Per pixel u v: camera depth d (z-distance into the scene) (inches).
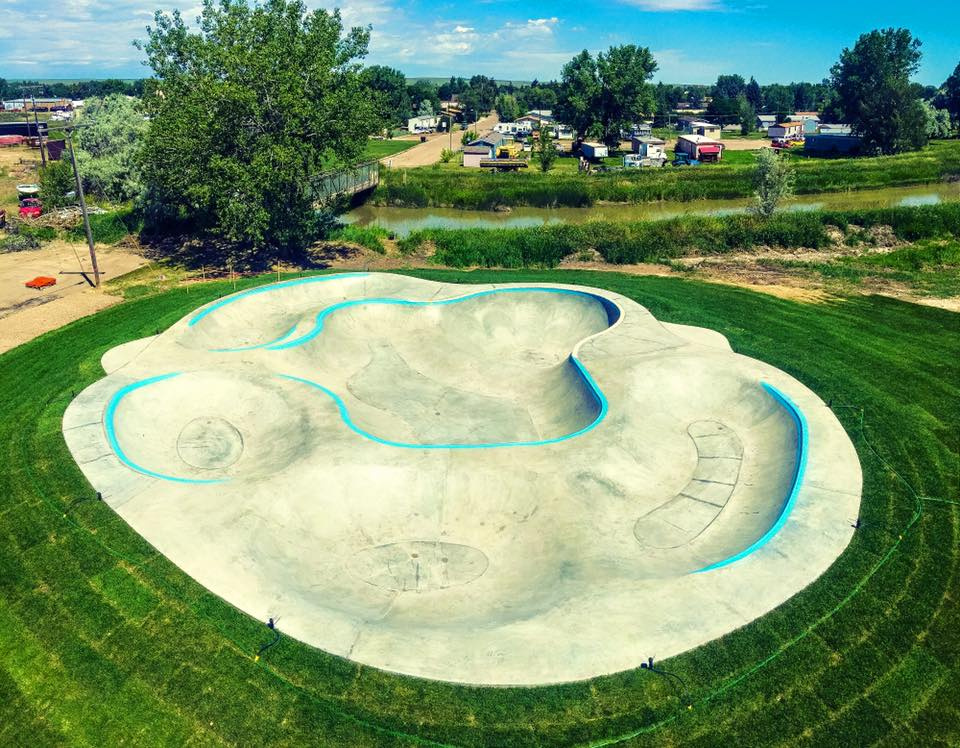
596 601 565.6
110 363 969.5
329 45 1439.5
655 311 1198.3
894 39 4092.0
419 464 735.1
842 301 1291.8
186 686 500.1
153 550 612.1
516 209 2461.9
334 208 1846.7
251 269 1536.7
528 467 743.1
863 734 468.4
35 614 557.0
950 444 794.2
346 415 827.4
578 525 676.1
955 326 1159.0
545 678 499.5
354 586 619.8
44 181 2084.2
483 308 1198.3
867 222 1756.9
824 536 639.8
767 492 728.3
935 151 3257.9
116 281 1437.0
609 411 833.5
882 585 585.6
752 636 534.9
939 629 546.0
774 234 1711.4
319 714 480.1
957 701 490.0
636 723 474.9
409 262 1656.0
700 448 828.0
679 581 586.9
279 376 920.9
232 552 615.2
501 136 3575.3
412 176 2687.0
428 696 488.4
